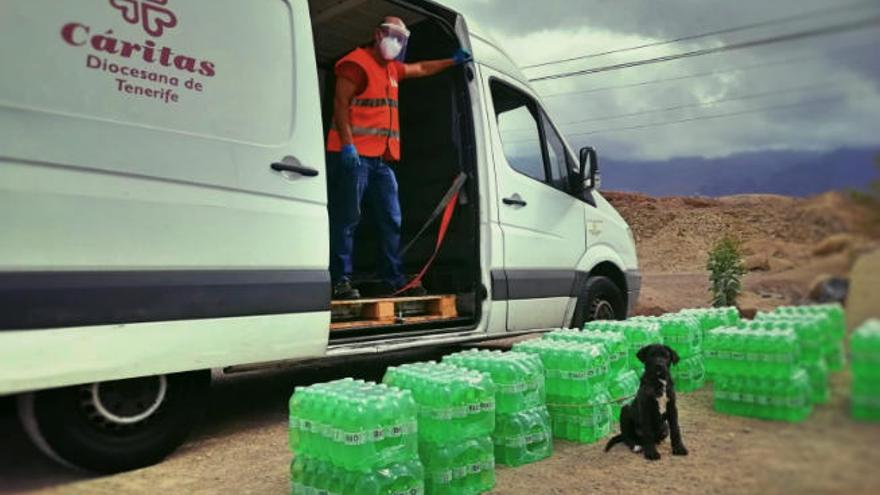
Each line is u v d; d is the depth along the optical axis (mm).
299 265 4016
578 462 3646
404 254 6000
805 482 1442
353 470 2812
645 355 3791
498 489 3258
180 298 3461
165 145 3490
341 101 5078
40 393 3250
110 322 3223
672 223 19172
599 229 6527
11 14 3051
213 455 3871
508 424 3602
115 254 3279
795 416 1617
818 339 1545
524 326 5688
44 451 3416
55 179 3117
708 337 4082
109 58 3330
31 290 2984
